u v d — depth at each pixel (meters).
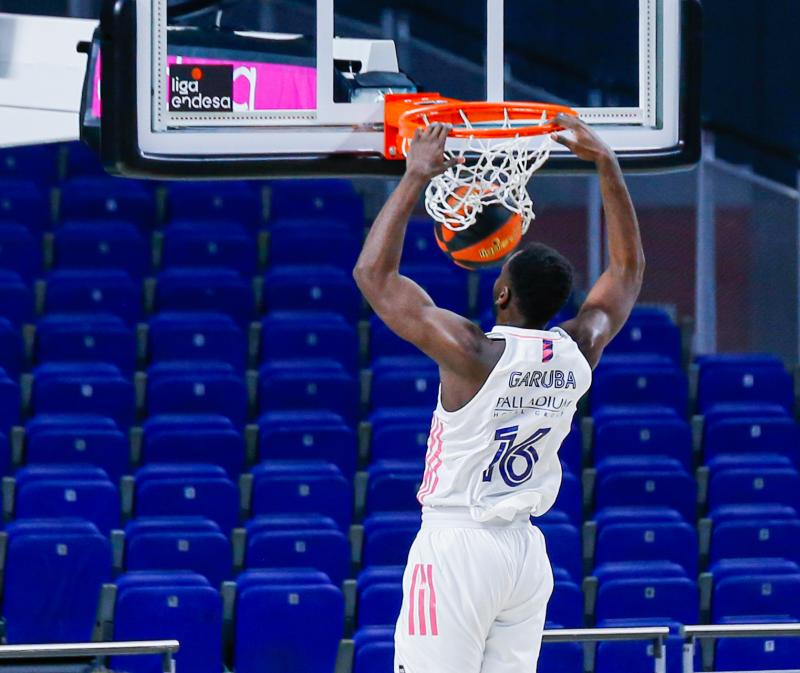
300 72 10.40
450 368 7.63
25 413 21.12
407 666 7.79
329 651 16.22
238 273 23.45
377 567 17.66
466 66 20.56
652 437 20.59
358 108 10.29
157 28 10.04
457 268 24.02
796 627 12.81
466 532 7.70
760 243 22.20
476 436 7.68
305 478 18.98
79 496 18.19
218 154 10.16
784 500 19.88
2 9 23.86
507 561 7.70
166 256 24.05
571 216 22.16
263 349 22.14
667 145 10.60
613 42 21.22
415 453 20.05
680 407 21.61
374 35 21.11
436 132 7.75
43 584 16.73
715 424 20.92
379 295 7.57
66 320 22.08
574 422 21.23
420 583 7.76
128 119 9.95
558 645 16.14
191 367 21.38
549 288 7.82
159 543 17.39
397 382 21.22
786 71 22.66
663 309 22.52
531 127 8.94
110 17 9.91
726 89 22.78
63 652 11.98
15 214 25.17
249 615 16.12
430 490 7.84
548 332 7.82
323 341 22.11
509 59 21.17
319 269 23.73
